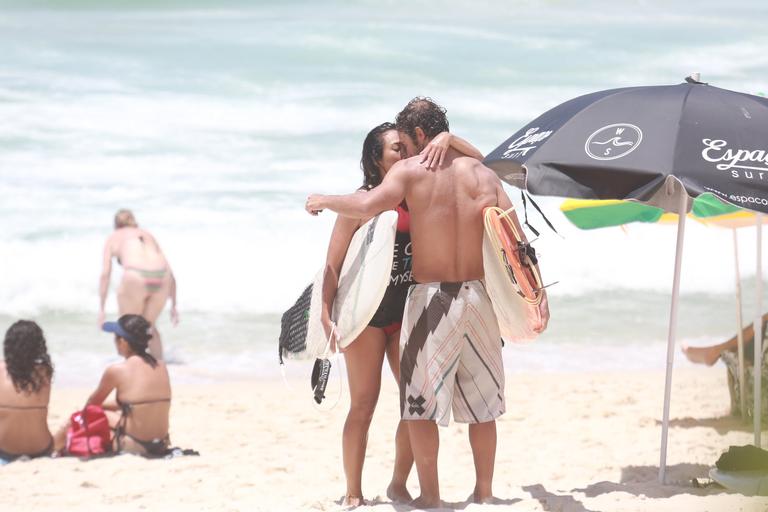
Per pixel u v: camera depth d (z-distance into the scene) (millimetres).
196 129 73562
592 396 33281
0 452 26219
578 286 48688
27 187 61062
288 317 19578
